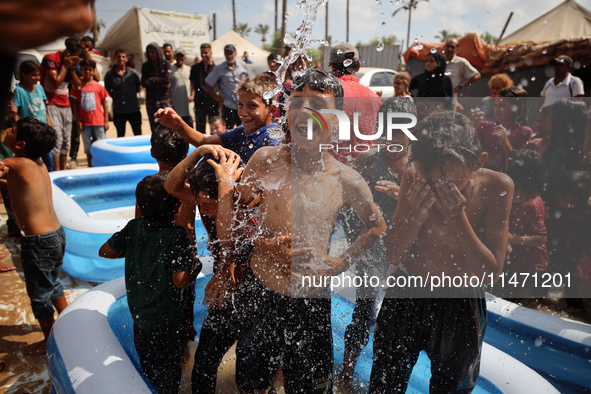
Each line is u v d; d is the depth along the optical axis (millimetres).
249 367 1793
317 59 2666
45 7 501
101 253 2219
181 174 1972
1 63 675
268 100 2234
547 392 1734
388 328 1720
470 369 1681
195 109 7352
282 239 1573
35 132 2578
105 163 6188
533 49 5855
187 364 2471
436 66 4359
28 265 2627
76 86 6629
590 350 2137
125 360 1864
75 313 2184
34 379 2447
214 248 2260
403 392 1785
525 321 2344
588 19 6297
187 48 20078
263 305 1685
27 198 2564
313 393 1693
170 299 2023
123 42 19688
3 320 3029
